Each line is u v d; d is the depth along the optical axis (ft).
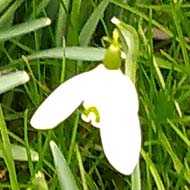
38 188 0.53
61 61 0.83
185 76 0.82
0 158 0.77
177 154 0.77
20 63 0.80
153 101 0.79
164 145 0.73
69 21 0.81
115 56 0.46
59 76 0.83
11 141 0.80
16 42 0.82
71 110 0.46
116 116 0.45
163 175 0.74
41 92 0.79
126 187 0.77
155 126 0.76
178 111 0.77
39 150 0.70
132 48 0.50
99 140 0.79
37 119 0.46
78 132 0.80
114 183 0.76
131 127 0.45
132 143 0.44
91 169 0.75
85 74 0.46
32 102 0.82
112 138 0.44
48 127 0.46
